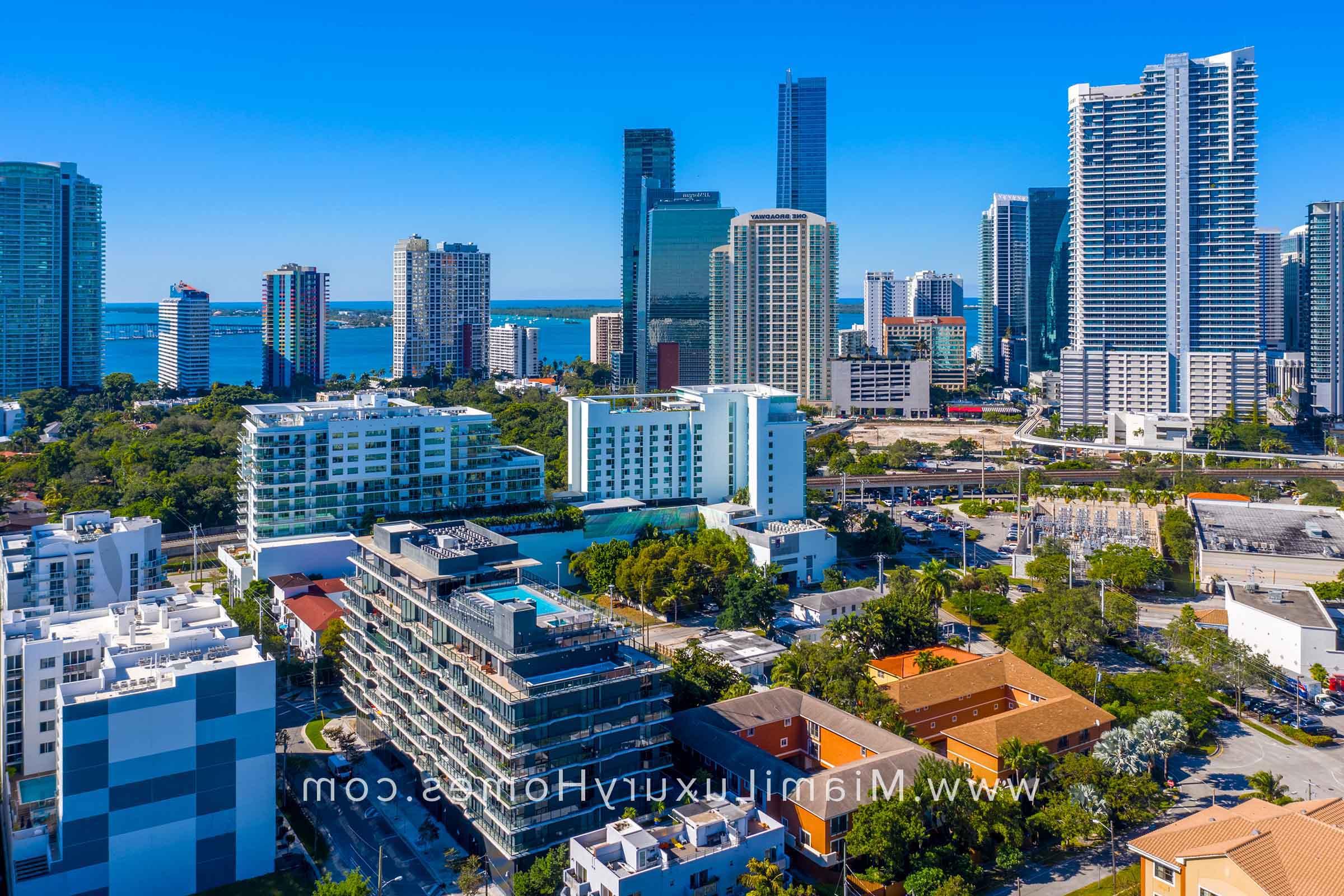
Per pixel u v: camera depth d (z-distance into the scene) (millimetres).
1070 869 158750
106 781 143625
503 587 178250
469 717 158875
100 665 173625
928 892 145625
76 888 142500
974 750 178000
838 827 157250
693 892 139875
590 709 153875
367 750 199125
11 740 173875
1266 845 125375
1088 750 187250
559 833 150750
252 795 155000
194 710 149375
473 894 149250
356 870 148375
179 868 150000
